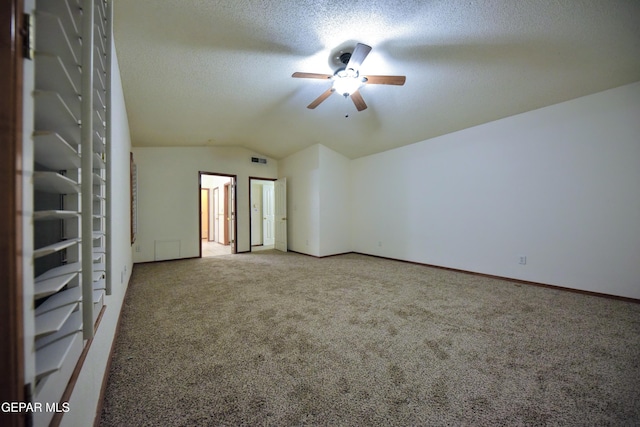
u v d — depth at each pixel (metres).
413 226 4.61
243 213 5.91
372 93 3.24
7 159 0.46
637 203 2.56
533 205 3.22
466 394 1.29
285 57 2.48
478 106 3.27
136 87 2.79
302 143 5.30
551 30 2.05
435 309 2.40
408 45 2.31
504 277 3.47
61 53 0.70
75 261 1.03
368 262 4.71
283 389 1.32
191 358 1.59
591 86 2.68
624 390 1.31
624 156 2.63
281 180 6.12
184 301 2.62
